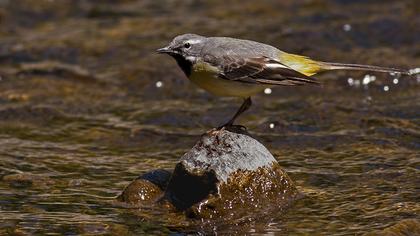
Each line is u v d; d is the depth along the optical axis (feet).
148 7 78.02
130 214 38.86
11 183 43.09
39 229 37.17
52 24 74.74
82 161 46.85
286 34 68.23
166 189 39.96
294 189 40.37
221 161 38.96
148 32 71.15
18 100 57.93
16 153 47.93
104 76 62.85
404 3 73.51
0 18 75.41
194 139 50.93
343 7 73.77
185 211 38.78
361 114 53.52
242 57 41.06
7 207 39.86
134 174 44.65
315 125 52.01
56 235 36.60
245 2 77.25
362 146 47.65
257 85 40.93
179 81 61.77
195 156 39.40
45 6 78.13
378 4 73.82
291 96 58.44
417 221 36.55
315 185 41.98
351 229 36.47
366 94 58.13
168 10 76.89
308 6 74.90
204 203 38.27
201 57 41.37
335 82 60.29
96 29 72.64
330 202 39.63
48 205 40.09
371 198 39.96
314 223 37.45
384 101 56.24
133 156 48.03
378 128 50.62
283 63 41.83
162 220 38.17
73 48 67.97
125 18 75.20
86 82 61.72
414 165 44.11
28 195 41.45
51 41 69.67
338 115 53.62
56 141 50.65
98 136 51.60
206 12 75.56
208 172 38.83
